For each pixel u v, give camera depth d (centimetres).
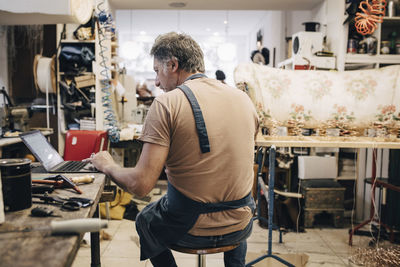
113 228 314
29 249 74
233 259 147
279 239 296
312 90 233
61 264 68
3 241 78
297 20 557
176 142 117
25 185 104
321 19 400
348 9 325
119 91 395
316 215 357
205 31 996
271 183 226
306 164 332
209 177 118
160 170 116
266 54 661
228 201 123
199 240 124
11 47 354
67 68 354
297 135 231
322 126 232
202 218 121
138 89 551
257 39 834
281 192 327
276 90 229
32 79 364
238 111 124
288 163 337
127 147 355
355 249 281
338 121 230
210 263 253
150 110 118
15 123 302
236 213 125
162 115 115
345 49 337
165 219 128
